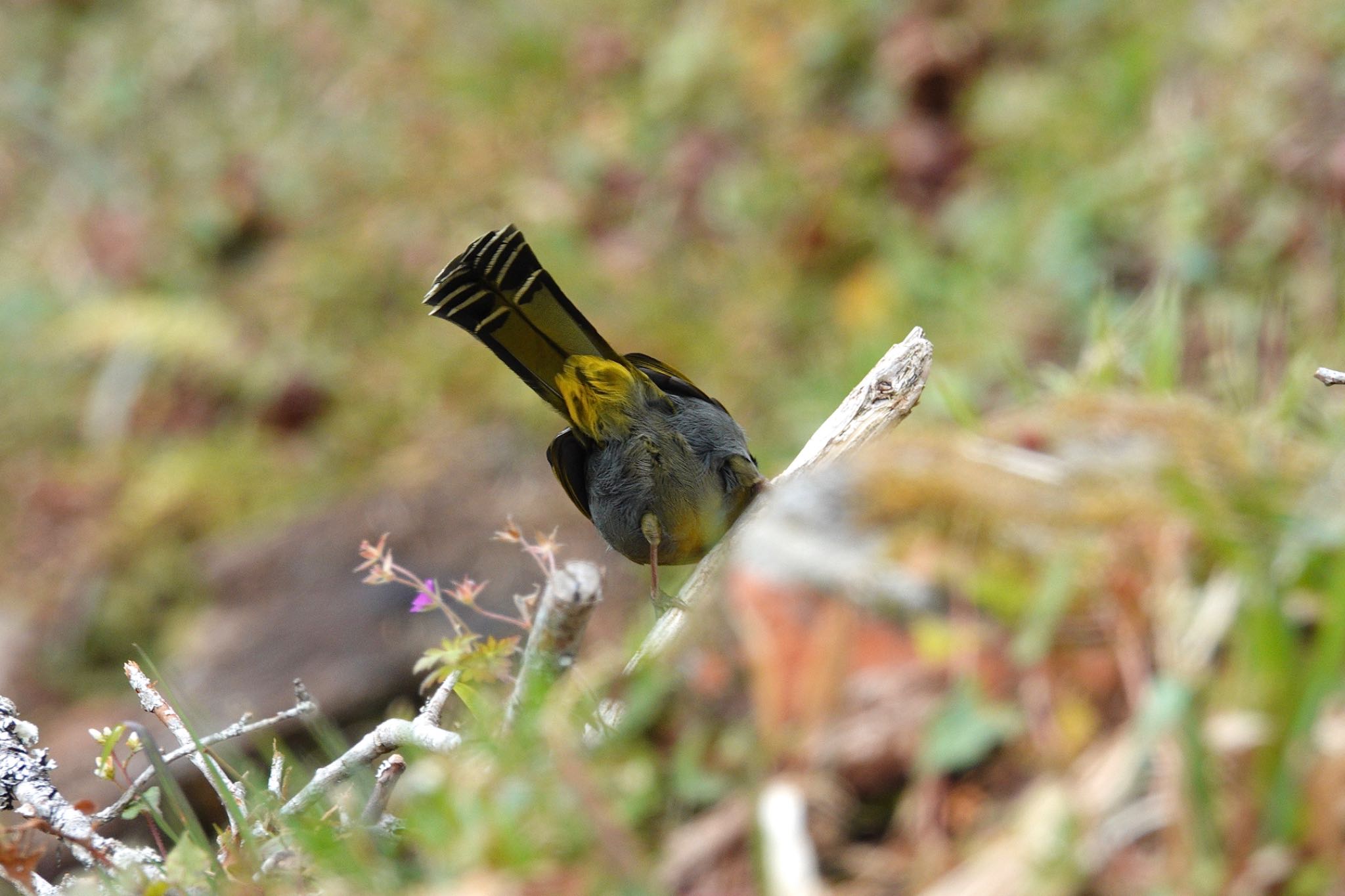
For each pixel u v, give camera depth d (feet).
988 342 41.73
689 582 18.54
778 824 9.62
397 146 60.29
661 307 51.01
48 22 69.97
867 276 48.37
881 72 52.60
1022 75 50.08
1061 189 45.24
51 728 44.34
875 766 9.91
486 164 58.03
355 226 58.39
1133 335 24.94
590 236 54.70
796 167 52.08
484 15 63.52
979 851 9.28
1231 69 43.62
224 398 54.39
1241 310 36.24
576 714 11.68
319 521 45.62
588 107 58.59
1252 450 11.43
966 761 9.75
